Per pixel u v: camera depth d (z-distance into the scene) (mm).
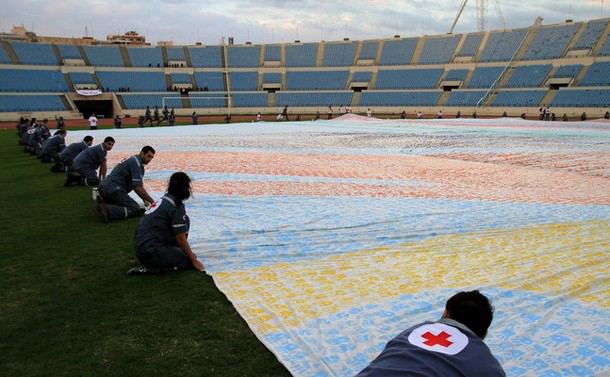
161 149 24625
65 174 18141
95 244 9055
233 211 11070
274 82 83000
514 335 5410
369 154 21438
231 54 87375
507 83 70938
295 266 7617
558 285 6723
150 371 4863
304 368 4824
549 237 8906
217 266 7684
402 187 13836
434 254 8070
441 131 34500
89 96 70750
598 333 5445
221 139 30047
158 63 82125
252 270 7477
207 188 13859
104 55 79500
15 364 5023
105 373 4840
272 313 6008
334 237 8992
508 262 7629
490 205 11445
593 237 8875
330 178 15375
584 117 54250
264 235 9141
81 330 5738
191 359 5078
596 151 21734
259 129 39906
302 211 10961
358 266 7586
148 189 13953
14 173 18531
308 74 84500
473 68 76062
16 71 70000
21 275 7500
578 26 72812
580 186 13914
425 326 3574
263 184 14430
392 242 8727
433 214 10547
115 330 5727
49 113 64062
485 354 3285
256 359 5074
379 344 5227
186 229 7660
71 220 10945
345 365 4840
